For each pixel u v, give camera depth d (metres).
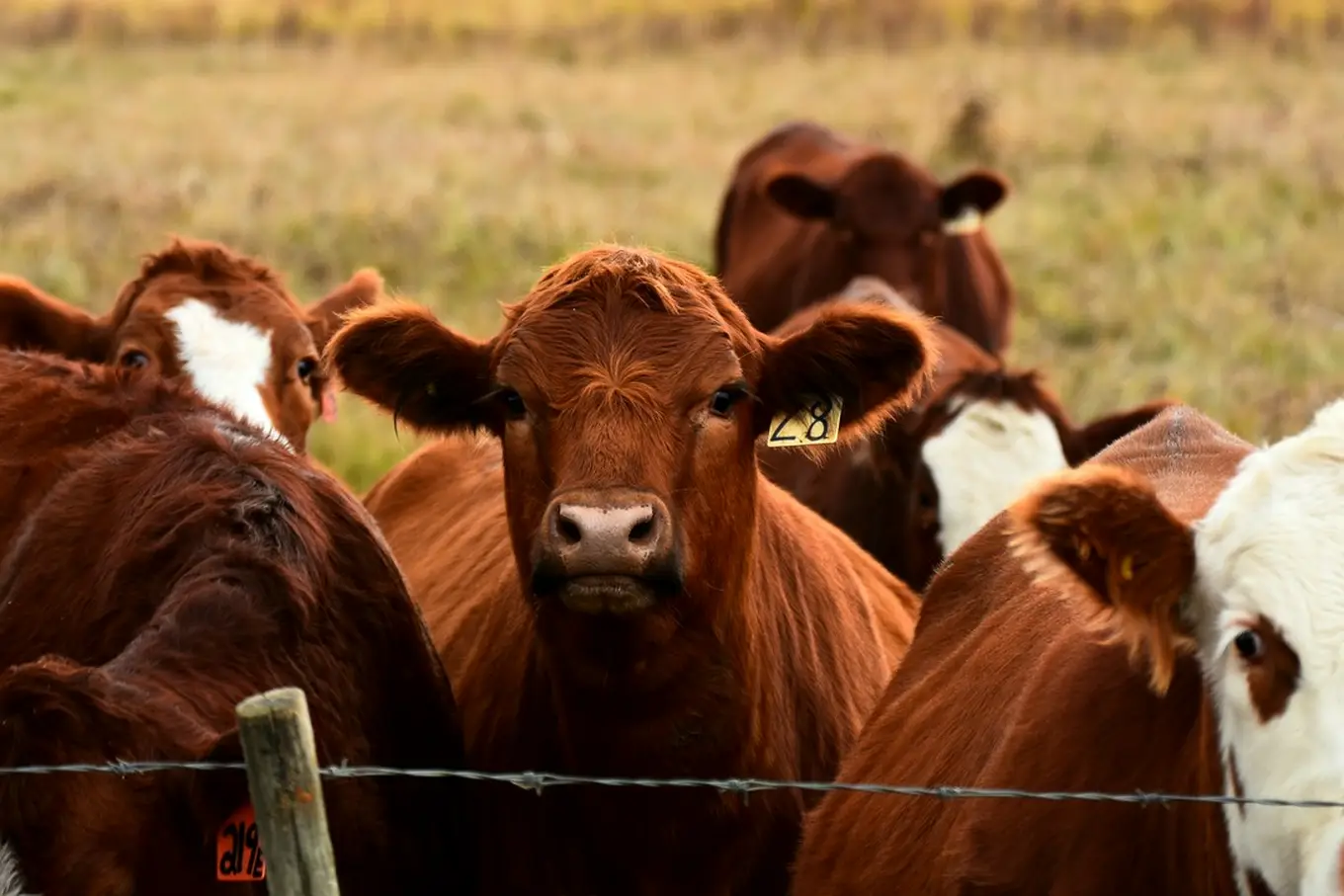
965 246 23.70
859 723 10.68
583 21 74.31
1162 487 8.64
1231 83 55.16
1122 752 7.57
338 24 73.19
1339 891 6.20
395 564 10.09
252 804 6.84
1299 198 36.88
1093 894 7.49
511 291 29.16
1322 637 6.51
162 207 34.72
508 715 10.11
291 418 14.11
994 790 7.68
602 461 8.53
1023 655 8.52
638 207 36.53
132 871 7.01
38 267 29.08
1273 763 6.57
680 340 8.88
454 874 9.99
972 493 14.23
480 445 13.05
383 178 39.00
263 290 14.38
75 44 66.50
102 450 9.95
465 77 59.94
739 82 58.38
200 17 72.88
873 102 53.41
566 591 8.42
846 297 16.92
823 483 15.50
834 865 9.11
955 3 73.56
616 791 9.56
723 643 9.38
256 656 8.37
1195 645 7.06
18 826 6.82
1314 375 23.73
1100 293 28.94
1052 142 44.47
